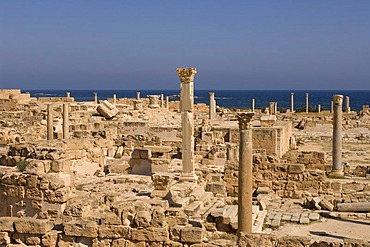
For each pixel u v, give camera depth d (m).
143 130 54.44
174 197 24.39
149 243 16.38
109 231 16.55
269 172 31.77
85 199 18.34
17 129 46.09
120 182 29.77
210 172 33.44
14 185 21.34
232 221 21.62
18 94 71.62
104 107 60.66
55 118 54.34
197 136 51.50
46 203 20.75
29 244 17.06
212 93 68.62
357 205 27.45
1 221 17.27
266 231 23.52
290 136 61.34
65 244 16.81
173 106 93.88
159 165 33.72
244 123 20.00
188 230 16.20
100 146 35.75
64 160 22.86
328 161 44.44
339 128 37.19
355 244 15.54
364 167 38.28
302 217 25.98
